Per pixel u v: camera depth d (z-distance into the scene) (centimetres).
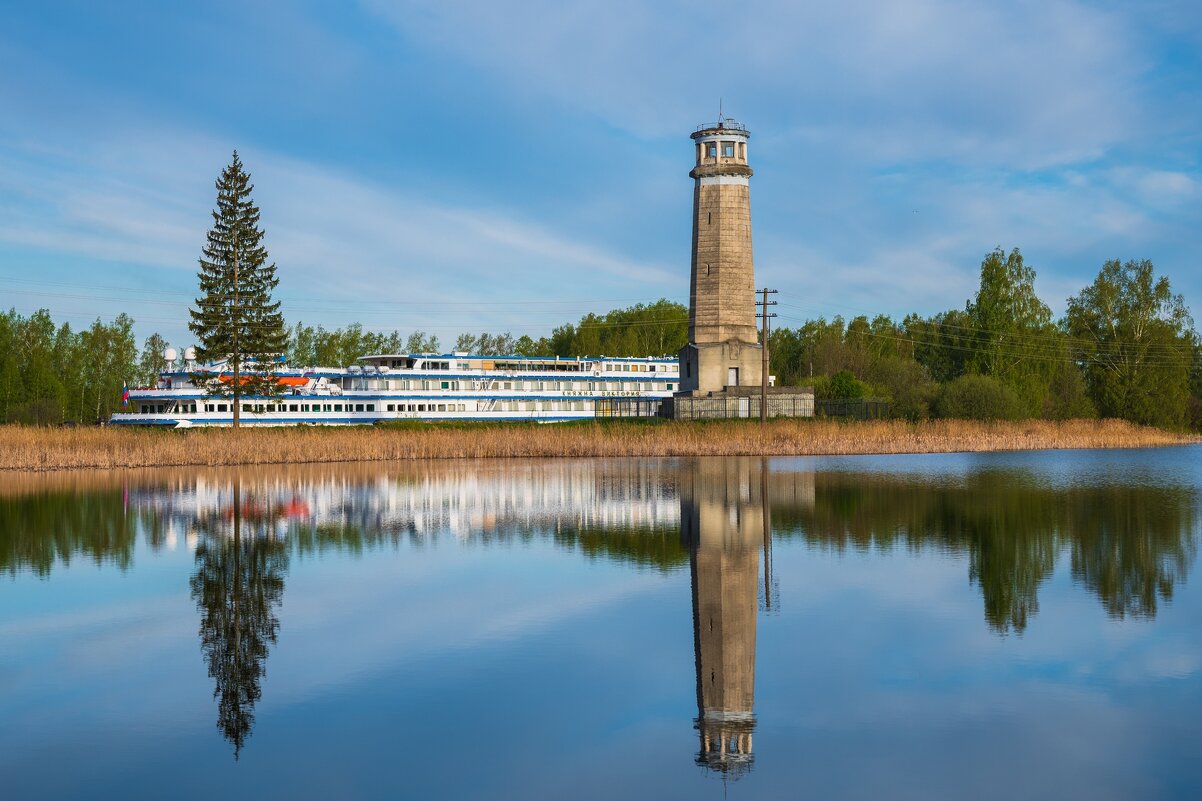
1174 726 1911
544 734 1916
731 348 10938
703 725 1953
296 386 10281
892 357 16238
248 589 3180
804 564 3472
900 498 5334
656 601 2942
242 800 1641
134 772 1759
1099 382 12988
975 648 2420
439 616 2784
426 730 1938
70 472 7419
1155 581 3144
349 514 4916
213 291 9588
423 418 10700
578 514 4828
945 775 1719
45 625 2738
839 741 1866
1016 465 7688
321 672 2288
